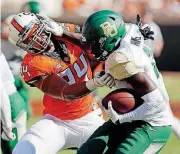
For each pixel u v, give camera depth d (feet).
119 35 42.91
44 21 47.52
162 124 43.37
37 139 47.65
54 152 48.70
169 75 145.07
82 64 48.73
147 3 151.12
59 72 47.75
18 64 72.02
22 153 47.14
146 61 42.39
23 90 64.39
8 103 53.78
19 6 136.46
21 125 58.13
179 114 102.78
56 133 48.44
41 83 46.50
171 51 148.36
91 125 49.29
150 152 43.57
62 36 48.39
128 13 151.64
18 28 47.06
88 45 45.85
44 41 47.26
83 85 43.06
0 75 53.67
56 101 48.78
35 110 101.96
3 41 74.74
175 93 123.34
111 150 44.09
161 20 147.54
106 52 43.37
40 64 46.88
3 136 55.26
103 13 43.16
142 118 42.42
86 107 49.21
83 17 151.84
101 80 41.63
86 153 43.73
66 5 151.53
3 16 135.13
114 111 41.70
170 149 73.05
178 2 150.61
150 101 41.50
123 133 44.04
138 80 41.19
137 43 42.55
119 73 40.78
